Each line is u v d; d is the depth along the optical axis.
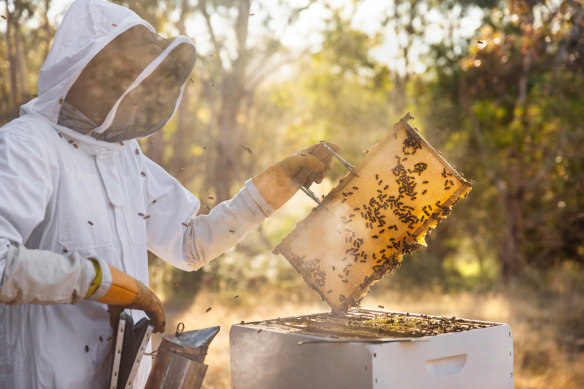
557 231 10.29
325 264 1.94
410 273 10.12
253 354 1.83
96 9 1.68
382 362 1.55
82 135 1.72
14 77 6.21
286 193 2.02
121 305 1.64
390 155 1.91
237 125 12.28
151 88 1.73
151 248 2.08
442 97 12.75
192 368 1.59
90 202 1.73
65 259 1.49
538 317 7.46
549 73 8.77
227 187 11.95
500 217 11.01
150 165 2.09
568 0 6.37
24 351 1.63
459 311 7.90
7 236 1.47
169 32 9.38
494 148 10.67
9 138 1.59
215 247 2.05
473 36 12.53
